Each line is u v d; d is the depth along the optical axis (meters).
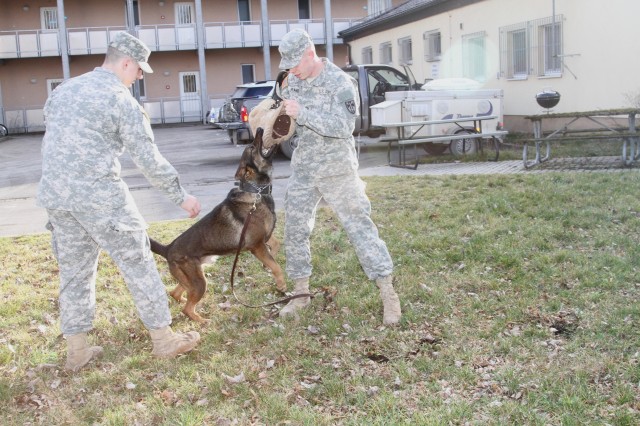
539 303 4.68
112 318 4.87
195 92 34.84
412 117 12.01
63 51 30.92
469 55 17.47
